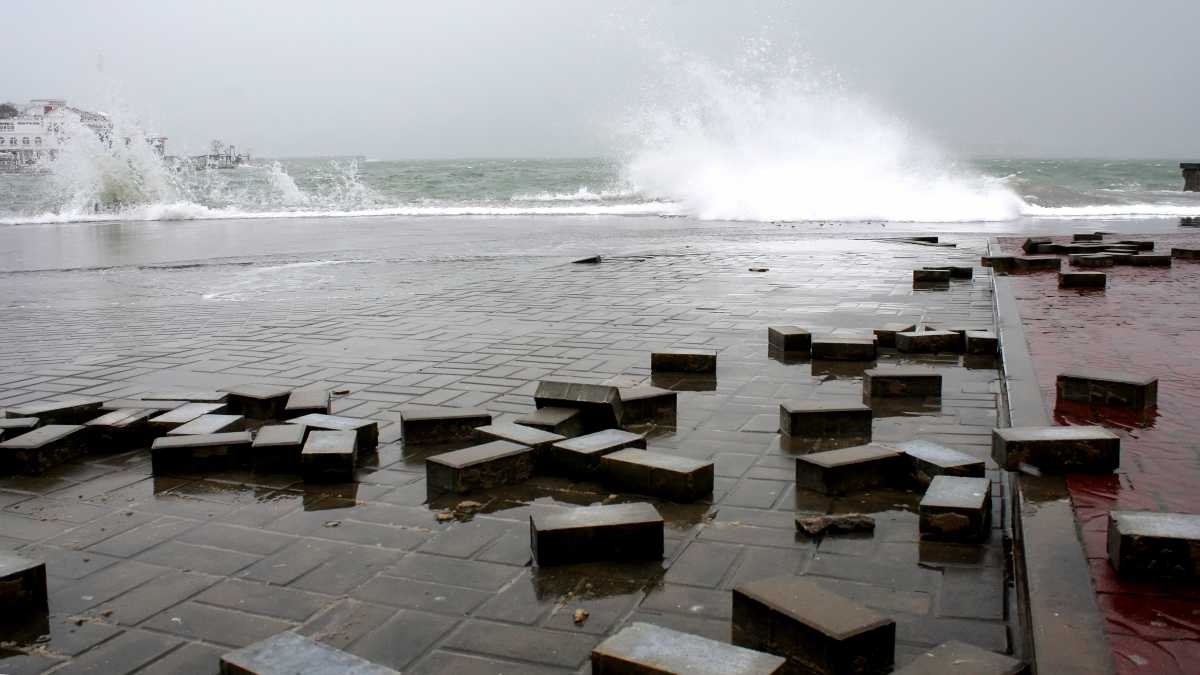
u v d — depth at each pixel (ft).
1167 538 9.96
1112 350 22.79
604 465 15.35
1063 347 23.22
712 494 14.73
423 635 10.38
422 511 14.32
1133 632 8.87
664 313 32.78
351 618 10.83
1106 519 11.90
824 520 13.08
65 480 16.22
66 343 30.04
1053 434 14.16
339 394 21.94
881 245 58.90
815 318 31.09
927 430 17.95
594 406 18.11
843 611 9.55
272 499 15.01
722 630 10.28
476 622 10.64
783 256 52.65
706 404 20.31
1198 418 16.69
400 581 11.80
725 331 29.07
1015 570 11.47
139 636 10.53
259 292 41.93
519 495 14.98
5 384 24.02
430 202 130.00
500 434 16.72
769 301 35.09
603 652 8.95
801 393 21.16
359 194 152.66
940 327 28.76
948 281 39.09
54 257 61.82
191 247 67.82
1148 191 165.17
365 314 34.42
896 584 11.34
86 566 12.50
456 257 56.54
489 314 33.53
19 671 9.79
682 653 8.81
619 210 108.37
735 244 61.82
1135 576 10.11
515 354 26.12
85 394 22.59
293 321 33.27
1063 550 10.78
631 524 12.20
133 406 19.65
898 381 20.52
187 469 16.60
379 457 17.15
